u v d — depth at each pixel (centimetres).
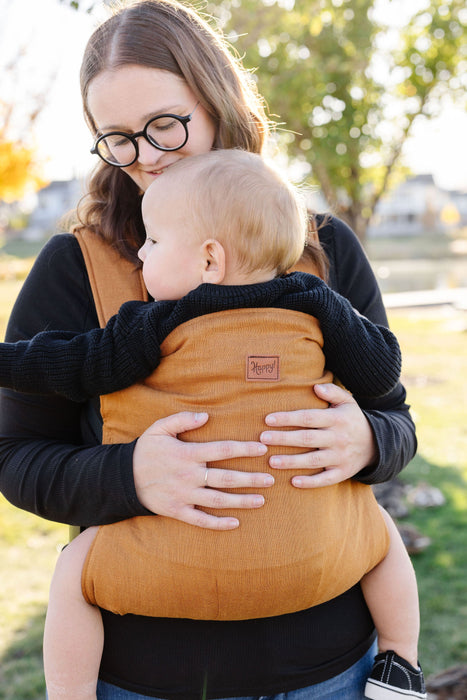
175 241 133
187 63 136
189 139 140
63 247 150
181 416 125
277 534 122
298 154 827
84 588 126
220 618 124
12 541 491
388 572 142
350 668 135
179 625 126
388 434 141
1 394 145
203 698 125
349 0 783
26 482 134
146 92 133
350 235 168
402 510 521
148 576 122
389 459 140
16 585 425
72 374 128
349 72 778
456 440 710
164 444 124
